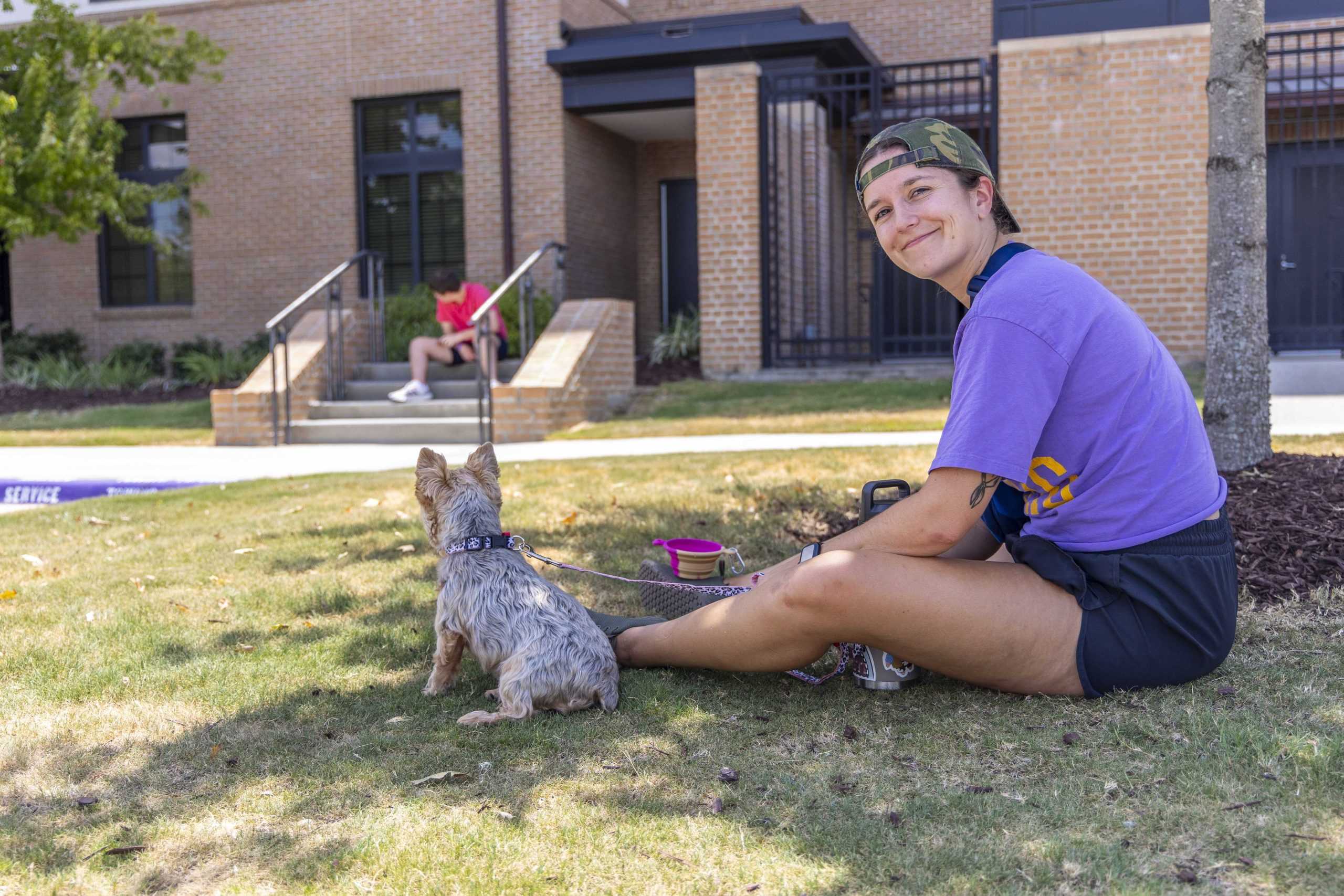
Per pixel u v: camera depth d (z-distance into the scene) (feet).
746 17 44.16
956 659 8.93
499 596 9.46
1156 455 8.60
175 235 50.60
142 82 43.39
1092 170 36.09
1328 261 34.12
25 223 39.14
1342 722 8.66
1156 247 35.78
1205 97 35.01
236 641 11.99
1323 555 12.92
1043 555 8.90
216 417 32.91
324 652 11.48
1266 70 15.74
